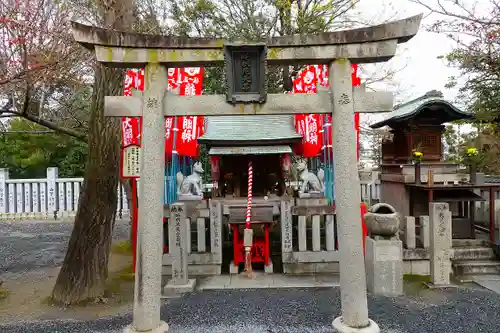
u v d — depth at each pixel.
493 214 8.09
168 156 9.22
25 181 16.34
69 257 6.25
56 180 16.52
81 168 19.98
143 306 4.40
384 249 6.61
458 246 8.09
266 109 4.57
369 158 19.95
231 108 4.56
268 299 6.36
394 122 9.32
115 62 4.46
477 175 9.28
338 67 4.57
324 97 4.62
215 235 7.68
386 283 6.59
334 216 7.84
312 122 9.09
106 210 6.27
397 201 9.39
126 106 4.52
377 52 4.54
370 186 15.55
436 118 8.98
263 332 5.14
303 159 11.73
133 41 4.41
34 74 6.12
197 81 8.03
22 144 19.52
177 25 14.88
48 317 5.66
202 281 7.31
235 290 6.84
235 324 5.40
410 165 8.97
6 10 6.20
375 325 4.57
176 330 5.21
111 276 7.79
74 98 10.64
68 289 6.15
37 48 6.18
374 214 6.79
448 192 8.52
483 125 12.39
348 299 4.50
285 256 7.68
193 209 7.91
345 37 4.50
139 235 4.46
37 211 16.42
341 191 4.55
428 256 7.59
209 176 13.39
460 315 5.67
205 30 14.81
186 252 6.87
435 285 6.88
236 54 4.44
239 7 15.09
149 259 4.42
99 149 6.12
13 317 5.67
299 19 13.96
